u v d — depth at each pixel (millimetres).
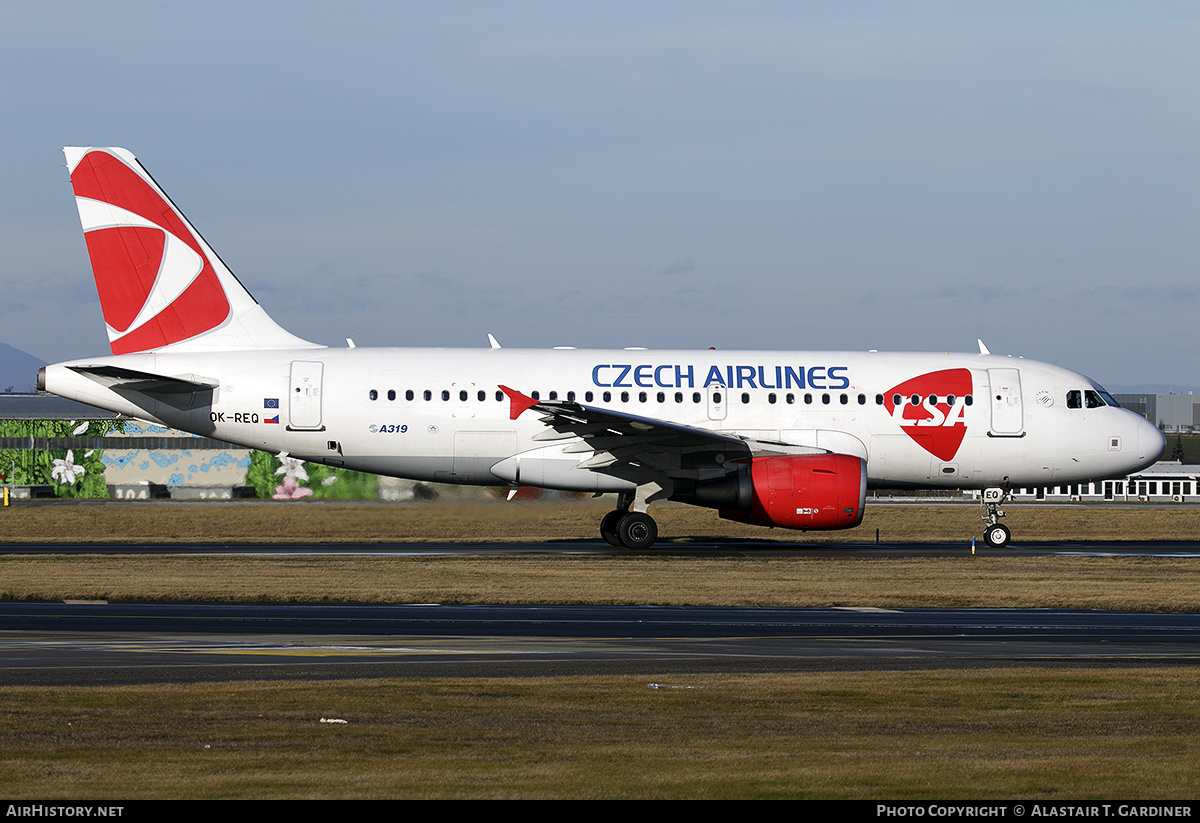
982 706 45438
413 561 102625
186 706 44000
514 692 47594
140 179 119938
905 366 125125
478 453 118750
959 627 70062
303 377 118188
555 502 137250
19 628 66312
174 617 71375
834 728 41125
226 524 149250
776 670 54219
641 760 35812
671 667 54844
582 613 74812
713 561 104562
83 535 143875
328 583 87500
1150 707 45438
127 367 117562
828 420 121938
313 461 120375
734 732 40344
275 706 44188
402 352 121188
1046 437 124750
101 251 119562
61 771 33750
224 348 121125
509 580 90188
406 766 34812
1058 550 121688
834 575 94812
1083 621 73062
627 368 121062
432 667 54312
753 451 118062
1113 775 34438
